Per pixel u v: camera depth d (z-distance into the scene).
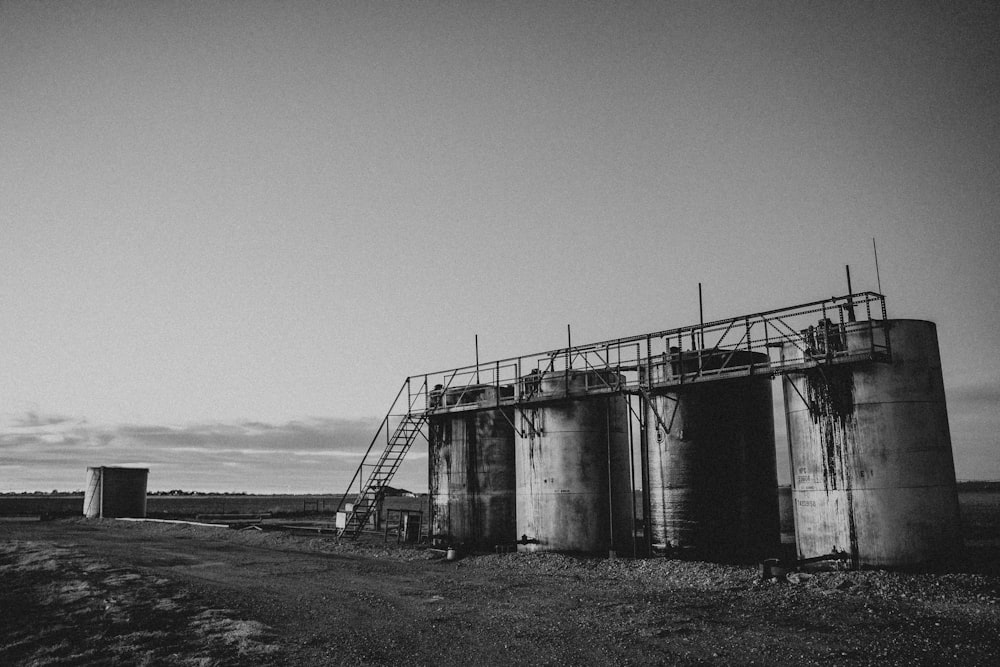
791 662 11.49
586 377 26.31
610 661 11.89
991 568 18.36
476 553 28.09
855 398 19.39
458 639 13.61
